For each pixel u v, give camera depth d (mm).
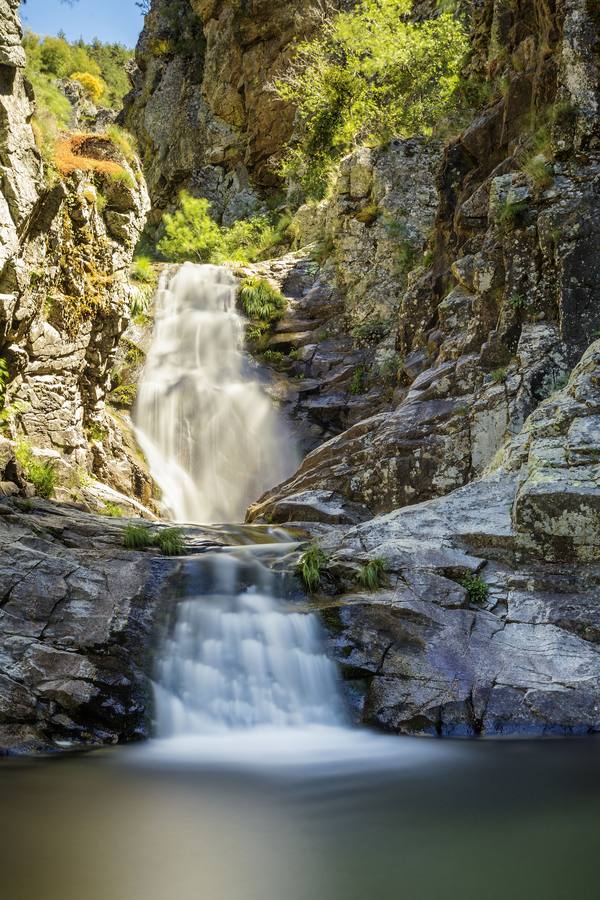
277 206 38750
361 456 17156
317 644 10219
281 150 39844
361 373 24656
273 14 39062
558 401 13258
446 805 6535
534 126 17516
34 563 10898
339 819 6188
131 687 9430
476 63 22984
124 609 10469
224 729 9406
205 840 5734
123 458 20609
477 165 19906
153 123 46156
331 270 27891
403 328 21219
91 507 17312
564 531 11250
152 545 12812
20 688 8969
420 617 10438
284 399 24609
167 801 6680
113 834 5863
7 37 15234
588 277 15352
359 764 7895
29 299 16500
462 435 15875
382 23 31828
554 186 16078
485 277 17078
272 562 12078
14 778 7430
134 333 25266
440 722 9336
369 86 31609
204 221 37094
